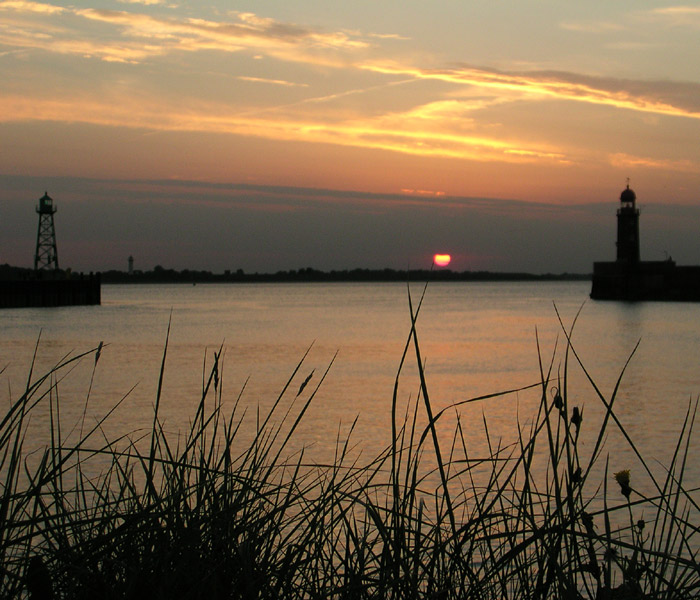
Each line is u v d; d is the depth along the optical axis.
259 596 3.04
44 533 3.06
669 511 3.37
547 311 136.62
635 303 161.38
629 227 167.12
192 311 137.88
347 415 26.53
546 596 3.16
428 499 8.42
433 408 28.36
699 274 156.25
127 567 2.90
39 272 142.38
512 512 5.17
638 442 21.14
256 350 60.81
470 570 3.27
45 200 142.25
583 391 36.09
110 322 101.50
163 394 32.69
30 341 69.88
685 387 37.78
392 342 69.25
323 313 130.88
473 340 71.50
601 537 3.07
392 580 3.17
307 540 3.32
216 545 3.05
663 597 3.00
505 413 25.86
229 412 24.45
